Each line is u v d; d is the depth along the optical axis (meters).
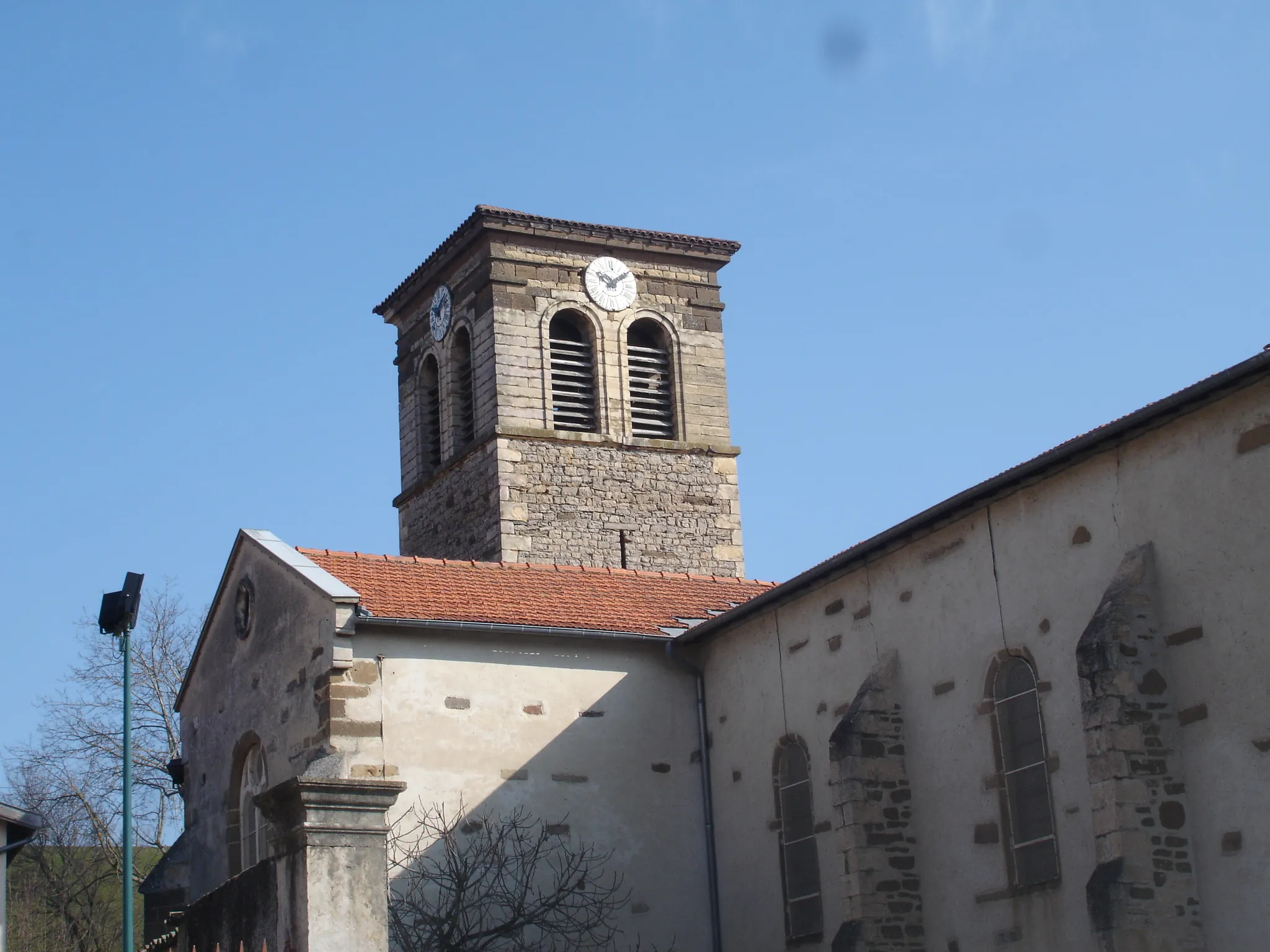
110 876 44.47
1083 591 20.44
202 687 30.20
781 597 25.78
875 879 22.50
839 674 24.66
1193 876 18.39
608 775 26.58
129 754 19.22
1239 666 18.22
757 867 25.98
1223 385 18.34
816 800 24.80
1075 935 20.12
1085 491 20.59
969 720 22.14
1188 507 19.09
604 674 27.06
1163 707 18.84
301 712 25.67
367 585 26.73
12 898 44.59
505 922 24.95
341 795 13.11
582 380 42.91
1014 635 21.52
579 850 25.98
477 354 42.56
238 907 14.21
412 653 25.56
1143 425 19.52
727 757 26.95
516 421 41.44
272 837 13.54
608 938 25.83
